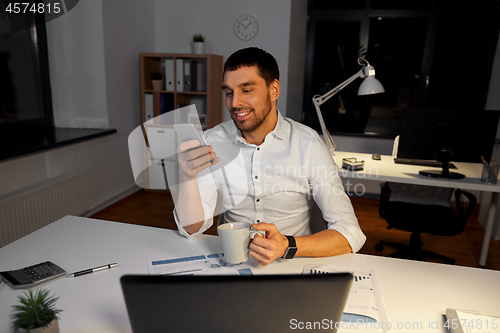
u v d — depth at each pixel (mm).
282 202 1357
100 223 1319
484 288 952
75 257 1064
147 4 3963
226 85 1136
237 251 963
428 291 929
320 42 4391
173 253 1096
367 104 4230
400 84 4207
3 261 1037
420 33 4074
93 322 783
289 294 543
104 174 3463
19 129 3035
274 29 3717
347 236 1125
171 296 529
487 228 2451
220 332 556
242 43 3889
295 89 4094
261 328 561
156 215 3322
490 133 2184
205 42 4012
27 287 897
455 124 2207
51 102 3391
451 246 2824
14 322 649
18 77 3006
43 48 3232
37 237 1197
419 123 2260
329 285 543
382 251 2699
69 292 890
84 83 3371
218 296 533
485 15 3852
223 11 3893
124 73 3660
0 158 2238
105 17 3275
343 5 4227
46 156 2781
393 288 937
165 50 4180
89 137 3084
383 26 4164
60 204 2791
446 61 4051
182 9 4023
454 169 2520
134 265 1021
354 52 4293
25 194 2432
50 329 651
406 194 2570
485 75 3943
